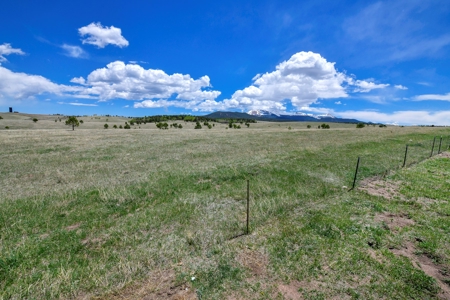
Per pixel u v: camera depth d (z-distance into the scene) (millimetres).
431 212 7820
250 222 7133
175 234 6480
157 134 44812
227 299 4184
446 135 33188
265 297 4227
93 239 6316
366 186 10547
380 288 4438
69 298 4246
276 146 24109
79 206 8578
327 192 9750
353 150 20188
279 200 8781
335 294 4301
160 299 4176
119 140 32000
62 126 101938
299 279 4668
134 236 6395
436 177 11922
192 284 4531
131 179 12008
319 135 37969
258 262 5188
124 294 4293
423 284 4543
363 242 5945
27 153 20625
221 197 9406
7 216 7555
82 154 20109
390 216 7543
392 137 31000
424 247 5789
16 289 4422
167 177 12172
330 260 5230
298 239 6074
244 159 16906
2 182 11742
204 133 47969
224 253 5508
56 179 12352
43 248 5809
